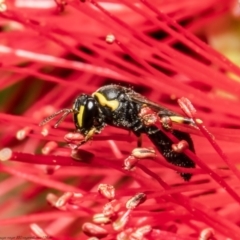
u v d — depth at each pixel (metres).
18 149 0.10
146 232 0.07
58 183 0.08
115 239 0.07
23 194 0.10
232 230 0.07
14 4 0.09
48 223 0.09
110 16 0.08
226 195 0.08
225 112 0.08
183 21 0.09
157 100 0.09
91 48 0.08
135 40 0.08
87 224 0.07
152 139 0.07
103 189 0.07
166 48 0.08
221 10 0.09
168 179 0.08
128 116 0.07
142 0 0.08
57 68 0.10
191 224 0.07
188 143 0.07
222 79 0.08
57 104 0.10
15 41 0.09
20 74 0.09
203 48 0.08
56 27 0.08
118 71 0.08
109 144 0.08
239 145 0.08
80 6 0.08
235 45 0.09
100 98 0.07
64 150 0.08
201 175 0.08
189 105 0.07
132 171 0.07
